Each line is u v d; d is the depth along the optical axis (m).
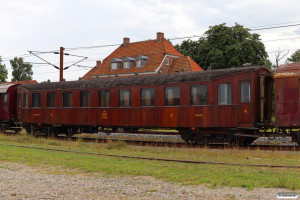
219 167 10.34
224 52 48.00
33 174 9.55
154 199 6.86
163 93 17.23
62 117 21.14
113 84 19.02
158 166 10.59
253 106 14.98
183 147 16.11
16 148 15.55
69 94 20.94
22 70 91.25
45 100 22.08
